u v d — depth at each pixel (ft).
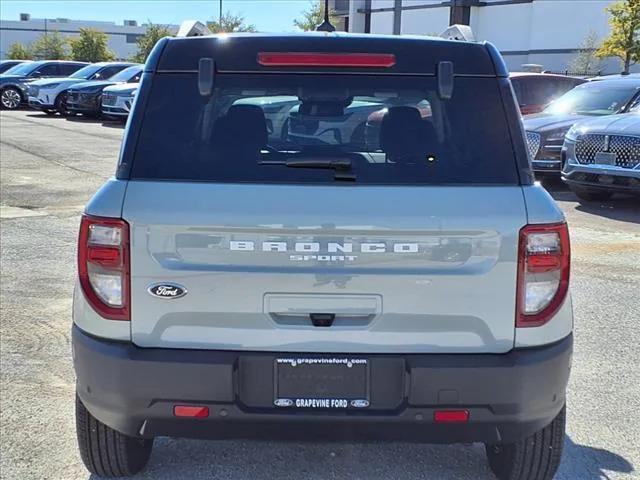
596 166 32.50
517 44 146.10
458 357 8.77
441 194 8.71
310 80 9.46
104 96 71.77
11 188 36.58
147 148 9.05
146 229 8.64
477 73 9.37
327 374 8.80
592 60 118.32
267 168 8.90
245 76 9.44
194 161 8.99
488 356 8.79
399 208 8.61
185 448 11.98
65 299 19.53
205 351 8.79
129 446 10.42
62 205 32.68
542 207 8.76
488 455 11.40
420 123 9.29
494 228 8.64
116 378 8.75
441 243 8.64
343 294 8.67
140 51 199.82
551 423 9.87
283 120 9.50
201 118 9.21
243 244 8.61
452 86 9.30
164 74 9.37
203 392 8.72
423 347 8.79
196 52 9.45
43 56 249.55
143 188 8.77
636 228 29.40
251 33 9.89
